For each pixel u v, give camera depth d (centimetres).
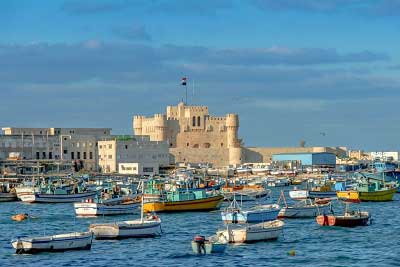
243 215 11238
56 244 9056
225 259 8631
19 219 13388
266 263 8425
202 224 12181
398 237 10431
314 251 9212
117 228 10050
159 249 9325
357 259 8706
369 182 18850
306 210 12731
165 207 13962
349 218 11488
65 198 17925
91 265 8331
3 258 8725
